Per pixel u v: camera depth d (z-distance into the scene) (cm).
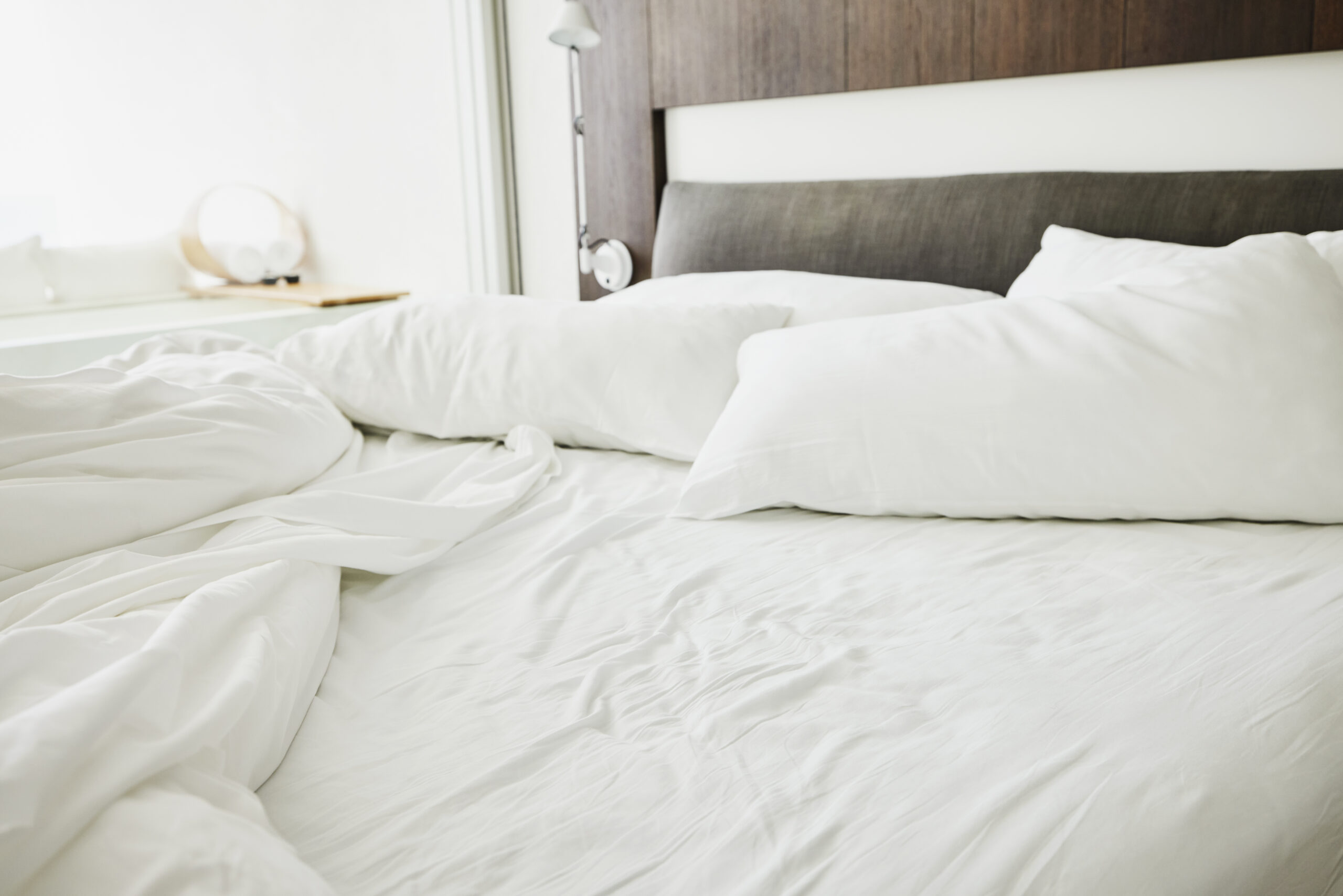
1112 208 198
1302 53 179
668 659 100
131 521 108
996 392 133
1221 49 185
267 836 65
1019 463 131
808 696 90
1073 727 81
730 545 132
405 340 189
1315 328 129
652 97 271
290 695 87
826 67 238
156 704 71
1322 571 111
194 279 412
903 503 136
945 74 221
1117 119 203
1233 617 100
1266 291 133
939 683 91
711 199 259
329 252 423
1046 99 212
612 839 71
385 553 117
